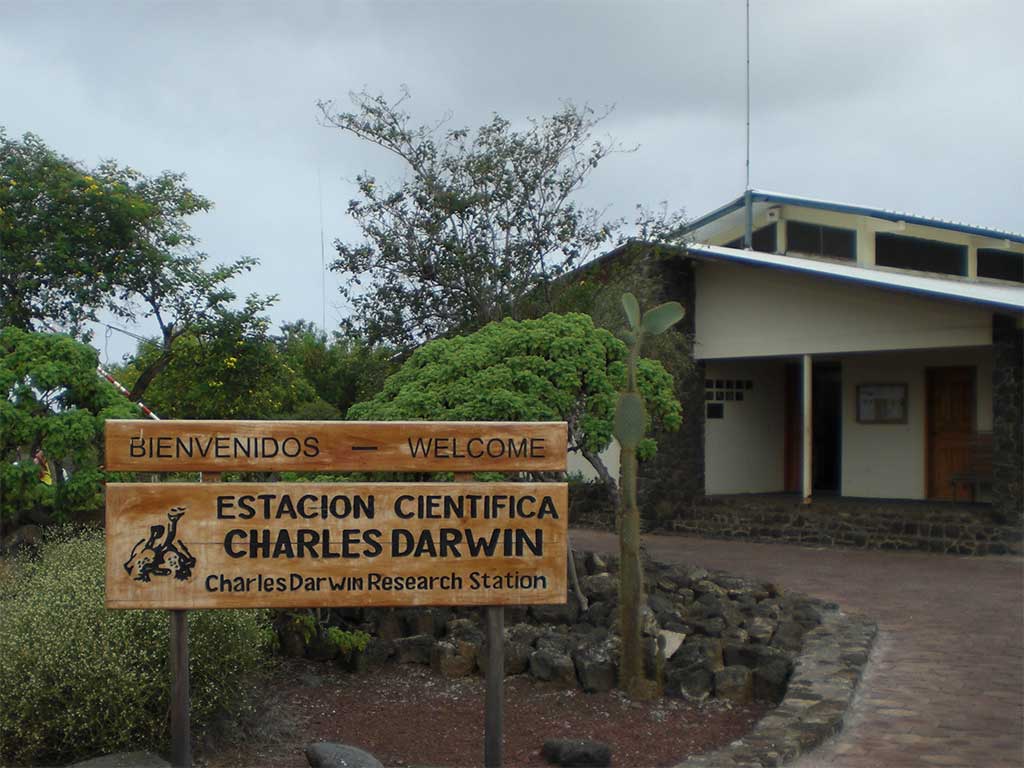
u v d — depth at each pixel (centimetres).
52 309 1413
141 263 1445
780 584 1084
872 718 630
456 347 813
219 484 495
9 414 815
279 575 496
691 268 1667
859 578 1159
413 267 1518
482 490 507
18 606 567
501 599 507
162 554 490
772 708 655
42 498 866
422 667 734
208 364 1509
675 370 1566
